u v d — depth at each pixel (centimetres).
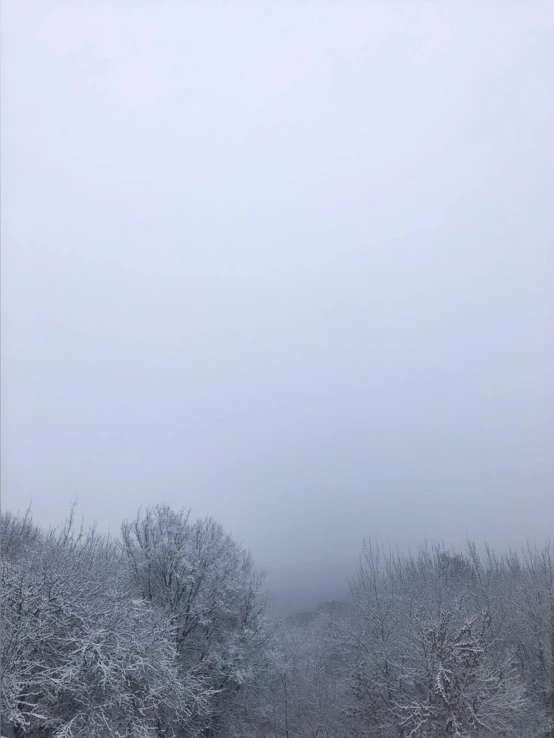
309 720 2159
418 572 2972
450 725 1430
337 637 2516
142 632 1688
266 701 2289
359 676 1872
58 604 1532
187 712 1759
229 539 2542
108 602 1733
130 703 1527
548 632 1847
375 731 1698
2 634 1369
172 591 2267
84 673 1483
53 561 1650
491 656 1698
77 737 1388
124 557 2339
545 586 2066
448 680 1466
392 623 2153
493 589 2389
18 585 1473
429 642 1606
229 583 2358
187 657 2166
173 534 2364
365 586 2547
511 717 1512
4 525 2102
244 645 2258
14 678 1314
